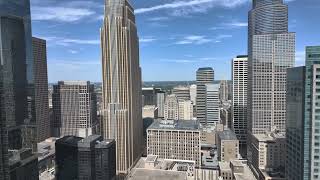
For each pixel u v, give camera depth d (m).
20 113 158.00
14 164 152.88
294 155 181.75
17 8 154.12
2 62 142.75
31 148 169.12
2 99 143.12
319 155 161.38
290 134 189.75
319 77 157.88
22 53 159.38
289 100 191.50
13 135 152.00
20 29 157.25
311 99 160.75
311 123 160.88
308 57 163.12
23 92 160.75
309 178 163.88
